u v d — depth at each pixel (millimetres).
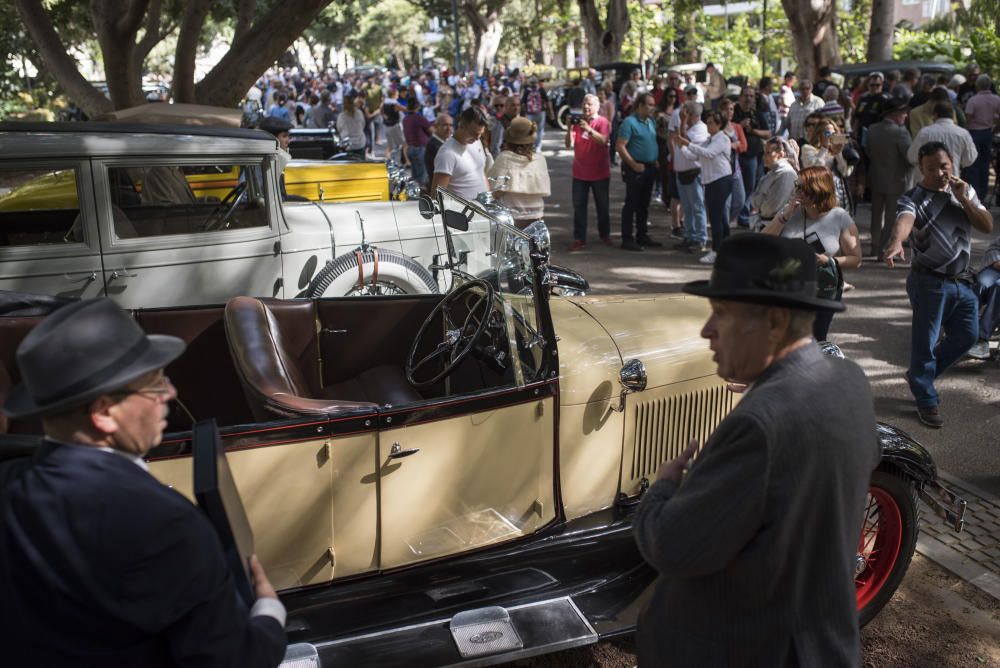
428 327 4125
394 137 15328
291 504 2877
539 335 3176
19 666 1639
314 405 2906
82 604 1602
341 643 3031
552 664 3404
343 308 4066
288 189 8055
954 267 5242
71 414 1668
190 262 5355
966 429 5418
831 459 1833
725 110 10734
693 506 1846
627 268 9414
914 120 11719
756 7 33250
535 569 3361
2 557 1634
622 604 3322
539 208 7871
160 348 1776
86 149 4898
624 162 10023
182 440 2678
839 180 8695
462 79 31625
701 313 3953
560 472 3412
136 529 1604
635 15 34125
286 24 9695
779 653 1905
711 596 1942
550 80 40875
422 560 3160
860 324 7430
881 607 3479
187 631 1654
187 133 5242
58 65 10094
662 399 3615
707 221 12219
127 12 9625
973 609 3691
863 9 29391
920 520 4387
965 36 26672
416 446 3004
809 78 19422
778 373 1894
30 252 4906
